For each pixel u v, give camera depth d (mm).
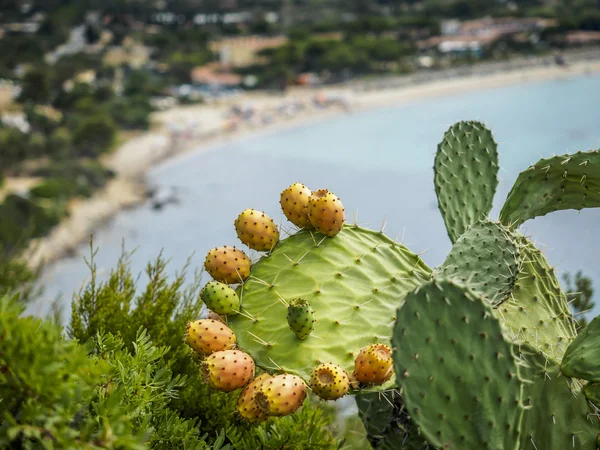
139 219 31625
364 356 969
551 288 1268
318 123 52719
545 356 1032
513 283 1133
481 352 887
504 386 885
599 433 1020
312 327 1020
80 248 26219
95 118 40875
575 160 1237
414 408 892
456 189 1397
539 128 39406
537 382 1012
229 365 970
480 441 886
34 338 767
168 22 88438
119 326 1448
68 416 767
